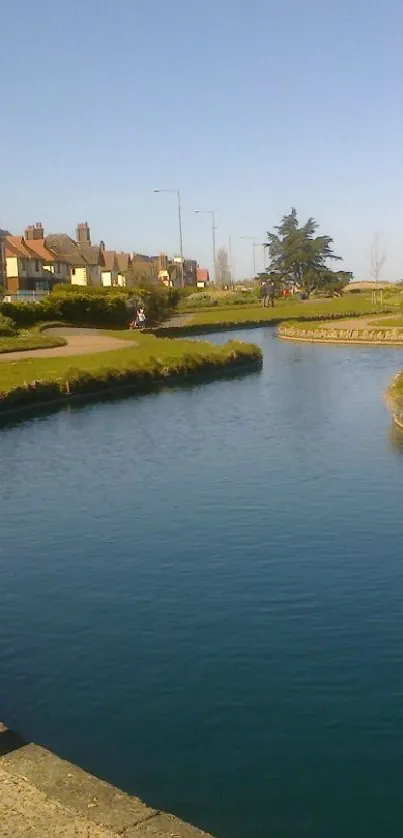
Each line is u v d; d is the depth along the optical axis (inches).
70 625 553.6
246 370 2082.9
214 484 902.4
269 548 687.1
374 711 432.8
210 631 534.6
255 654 500.7
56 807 293.3
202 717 432.1
